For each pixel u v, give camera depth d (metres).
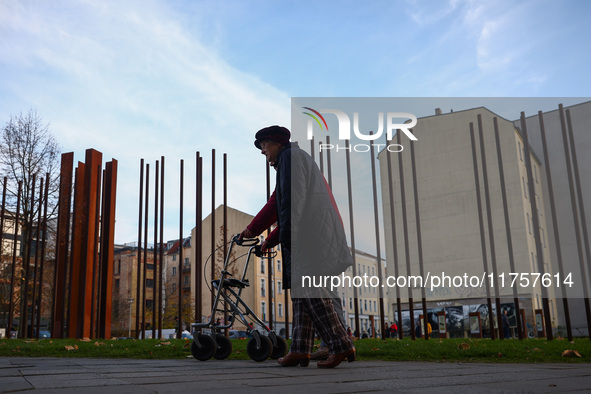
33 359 4.59
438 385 2.34
